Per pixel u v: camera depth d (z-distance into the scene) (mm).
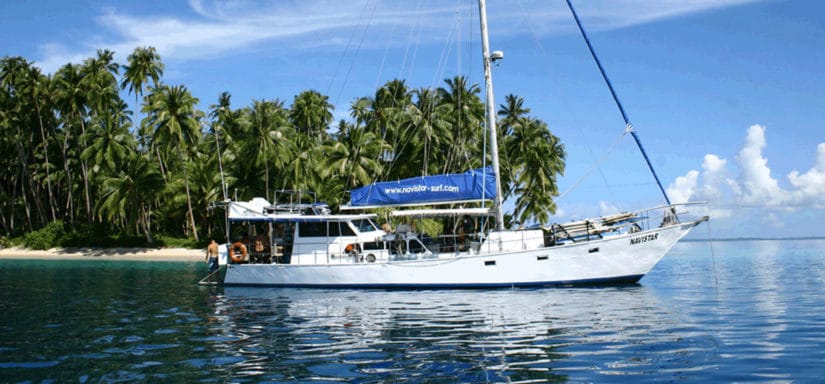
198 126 49125
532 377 7453
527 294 16422
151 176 51031
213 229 57812
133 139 54562
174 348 9625
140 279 25484
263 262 20969
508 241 18203
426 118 46188
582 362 8211
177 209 54438
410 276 18203
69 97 57188
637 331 10539
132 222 54812
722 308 13461
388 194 19000
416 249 19578
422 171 48125
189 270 33000
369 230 20047
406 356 8812
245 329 11477
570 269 17859
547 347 9273
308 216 19609
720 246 93812
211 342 10141
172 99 48000
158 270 33000
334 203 48375
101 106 55469
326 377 7613
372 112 52344
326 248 19766
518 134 53438
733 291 17125
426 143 45438
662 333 10328
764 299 15156
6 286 21812
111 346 9836
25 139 61500
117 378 7688
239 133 53062
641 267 18125
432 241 19734
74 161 61062
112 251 51156
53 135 63969
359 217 19719
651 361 8203
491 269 17781
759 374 7441
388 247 19859
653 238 18078
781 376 7340
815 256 45156
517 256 17688
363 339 10258
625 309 13383
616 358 8422
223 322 12398
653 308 13516
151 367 8281
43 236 54969
